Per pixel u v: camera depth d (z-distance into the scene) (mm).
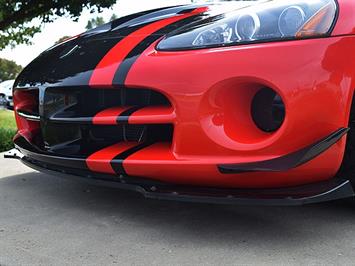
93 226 2191
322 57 1746
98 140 2332
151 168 1942
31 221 2271
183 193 1895
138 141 2209
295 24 1817
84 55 2365
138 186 2018
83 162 2127
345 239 2012
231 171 1809
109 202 2578
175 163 1896
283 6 1922
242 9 2096
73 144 2314
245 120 1891
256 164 1793
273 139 1800
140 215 2346
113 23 2846
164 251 1891
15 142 2725
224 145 1849
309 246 1934
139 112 2051
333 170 1880
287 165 1745
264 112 1909
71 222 2252
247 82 1822
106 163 2041
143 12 2861
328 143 1776
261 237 2033
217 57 1853
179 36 2070
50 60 2590
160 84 1930
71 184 2994
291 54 1757
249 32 1875
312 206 2451
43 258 1834
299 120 1761
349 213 2344
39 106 2412
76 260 1813
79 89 2205
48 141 2410
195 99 1869
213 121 1865
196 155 1901
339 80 1758
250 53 1804
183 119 1897
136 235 2070
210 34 1962
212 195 1854
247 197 1813
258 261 1787
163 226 2182
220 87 1843
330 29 1782
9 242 2000
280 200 1774
